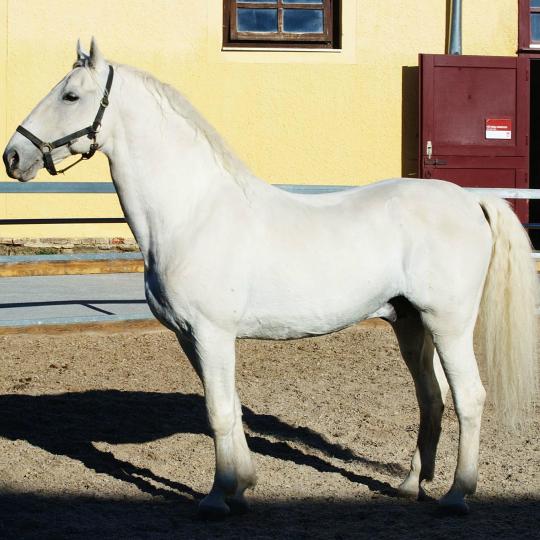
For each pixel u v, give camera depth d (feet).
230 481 16.21
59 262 32.65
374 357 28.53
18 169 16.15
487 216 17.06
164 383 25.77
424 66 45.96
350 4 46.80
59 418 22.47
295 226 16.26
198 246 15.78
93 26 45.55
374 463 19.79
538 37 48.42
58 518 16.42
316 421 22.65
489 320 16.89
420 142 46.16
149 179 16.19
